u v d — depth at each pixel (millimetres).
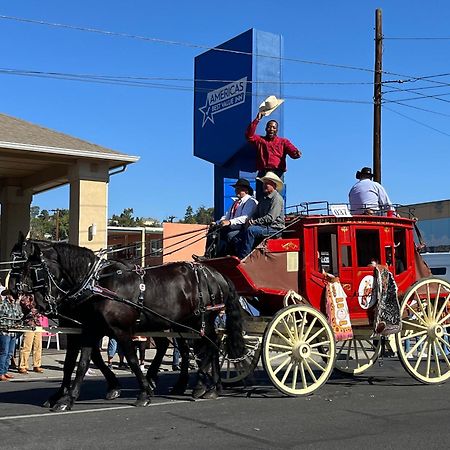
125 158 18062
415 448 6402
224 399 9344
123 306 8758
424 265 11180
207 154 16547
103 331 8977
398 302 10352
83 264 8711
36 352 13812
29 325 9844
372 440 6742
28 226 21906
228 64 16094
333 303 9891
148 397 8914
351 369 11570
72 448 6441
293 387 9477
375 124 19438
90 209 17953
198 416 8047
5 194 21719
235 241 10516
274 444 6594
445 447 6438
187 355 10016
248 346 9953
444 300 11070
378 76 19469
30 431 7207
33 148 16781
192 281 9453
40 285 8586
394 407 8594
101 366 9539
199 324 9602
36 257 8609
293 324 9500
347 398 9328
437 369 10812
